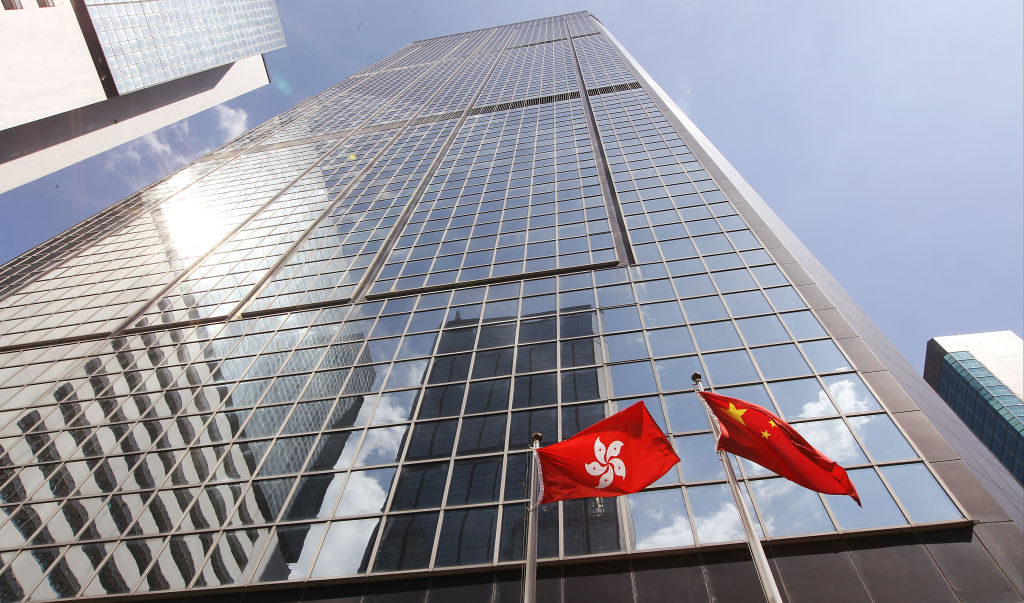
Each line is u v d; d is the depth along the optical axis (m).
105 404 29.19
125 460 24.50
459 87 85.94
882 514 15.67
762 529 15.82
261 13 102.25
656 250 31.72
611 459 13.13
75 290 45.72
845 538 15.32
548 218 38.69
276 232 48.00
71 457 25.48
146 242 53.22
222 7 89.50
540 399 22.28
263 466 22.28
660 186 39.53
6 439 27.89
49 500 22.97
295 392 26.53
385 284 35.19
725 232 32.31
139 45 71.75
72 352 35.44
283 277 39.66
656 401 20.97
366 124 76.62
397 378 25.61
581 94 67.12
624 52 84.19
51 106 60.09
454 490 19.09
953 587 13.71
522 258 34.28
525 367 24.36
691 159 42.97
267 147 76.75
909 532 15.16
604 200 39.38
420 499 19.06
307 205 52.16
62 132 67.75
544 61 90.94
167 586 17.91
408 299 32.69
